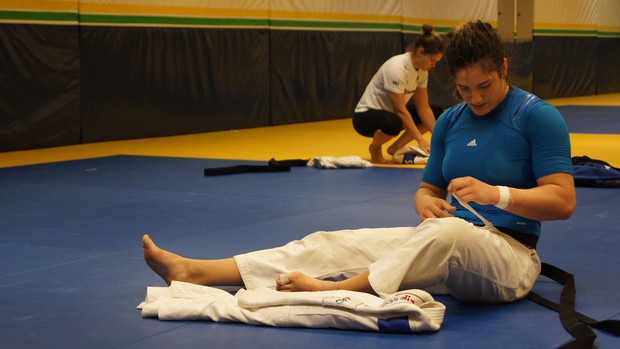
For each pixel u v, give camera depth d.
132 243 4.31
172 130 10.94
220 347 2.64
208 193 6.02
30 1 9.28
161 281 3.53
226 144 9.77
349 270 3.09
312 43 12.89
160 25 10.68
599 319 2.92
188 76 11.09
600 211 5.07
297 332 2.78
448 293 3.23
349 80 13.62
